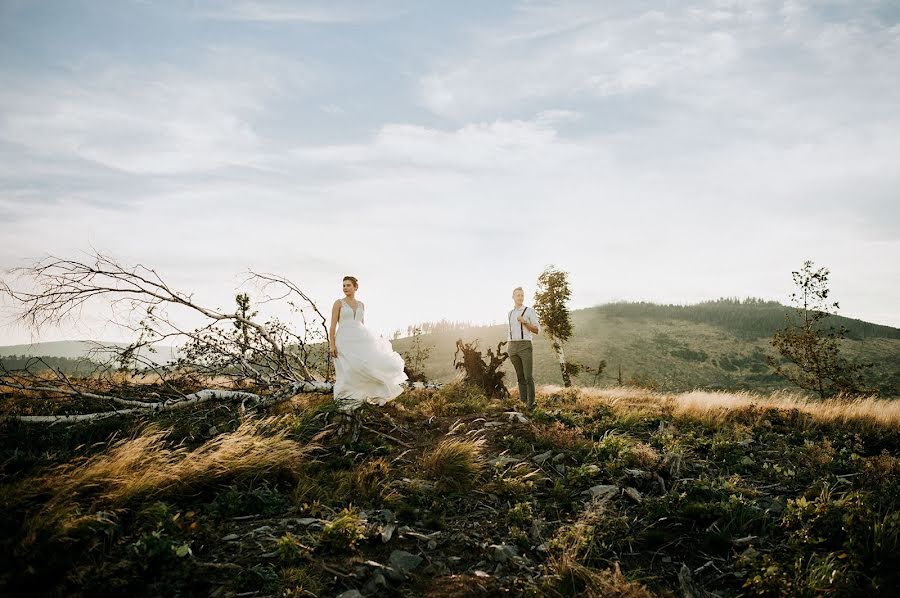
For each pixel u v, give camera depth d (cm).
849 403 941
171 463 458
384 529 378
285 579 307
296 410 694
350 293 747
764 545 373
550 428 656
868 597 294
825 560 320
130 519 364
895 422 753
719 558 362
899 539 345
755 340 14050
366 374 711
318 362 945
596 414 834
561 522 420
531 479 508
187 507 399
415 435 651
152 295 763
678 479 502
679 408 891
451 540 382
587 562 356
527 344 866
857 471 538
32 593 271
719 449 614
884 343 13012
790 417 804
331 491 442
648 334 14825
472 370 1125
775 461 580
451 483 484
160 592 286
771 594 312
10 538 309
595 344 13075
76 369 718
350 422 605
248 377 843
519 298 879
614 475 509
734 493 464
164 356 768
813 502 416
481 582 325
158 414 661
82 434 554
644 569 354
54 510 343
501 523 413
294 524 380
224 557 331
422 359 2089
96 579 283
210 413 686
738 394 1134
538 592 310
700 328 15800
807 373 1509
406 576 328
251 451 482
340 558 338
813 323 1509
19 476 413
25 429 548
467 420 723
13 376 665
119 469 409
